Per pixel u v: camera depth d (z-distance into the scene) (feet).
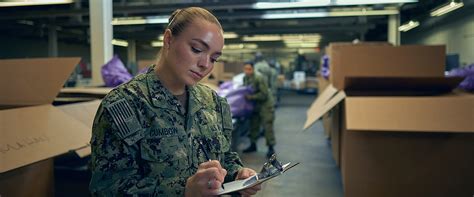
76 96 7.30
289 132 17.42
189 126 2.75
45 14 20.39
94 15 11.57
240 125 14.70
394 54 7.77
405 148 5.88
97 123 2.50
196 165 2.69
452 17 18.76
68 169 6.04
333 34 35.06
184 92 2.88
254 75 13.23
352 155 6.10
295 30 30.09
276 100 28.94
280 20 25.27
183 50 2.50
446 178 5.76
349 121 5.46
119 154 2.41
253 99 12.89
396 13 19.65
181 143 2.64
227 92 13.07
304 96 38.09
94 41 11.60
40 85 4.76
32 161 3.60
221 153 2.97
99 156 2.43
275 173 2.58
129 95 2.56
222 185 2.38
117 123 2.41
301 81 37.60
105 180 2.39
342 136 7.16
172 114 2.67
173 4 17.06
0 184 3.76
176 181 2.37
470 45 16.61
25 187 4.15
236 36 34.99
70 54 39.73
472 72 7.29
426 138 5.77
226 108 3.26
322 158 12.23
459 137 5.65
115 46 40.24
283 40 41.42
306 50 53.83
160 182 2.39
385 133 5.92
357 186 6.13
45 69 4.76
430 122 5.30
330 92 8.23
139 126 2.49
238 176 2.83
